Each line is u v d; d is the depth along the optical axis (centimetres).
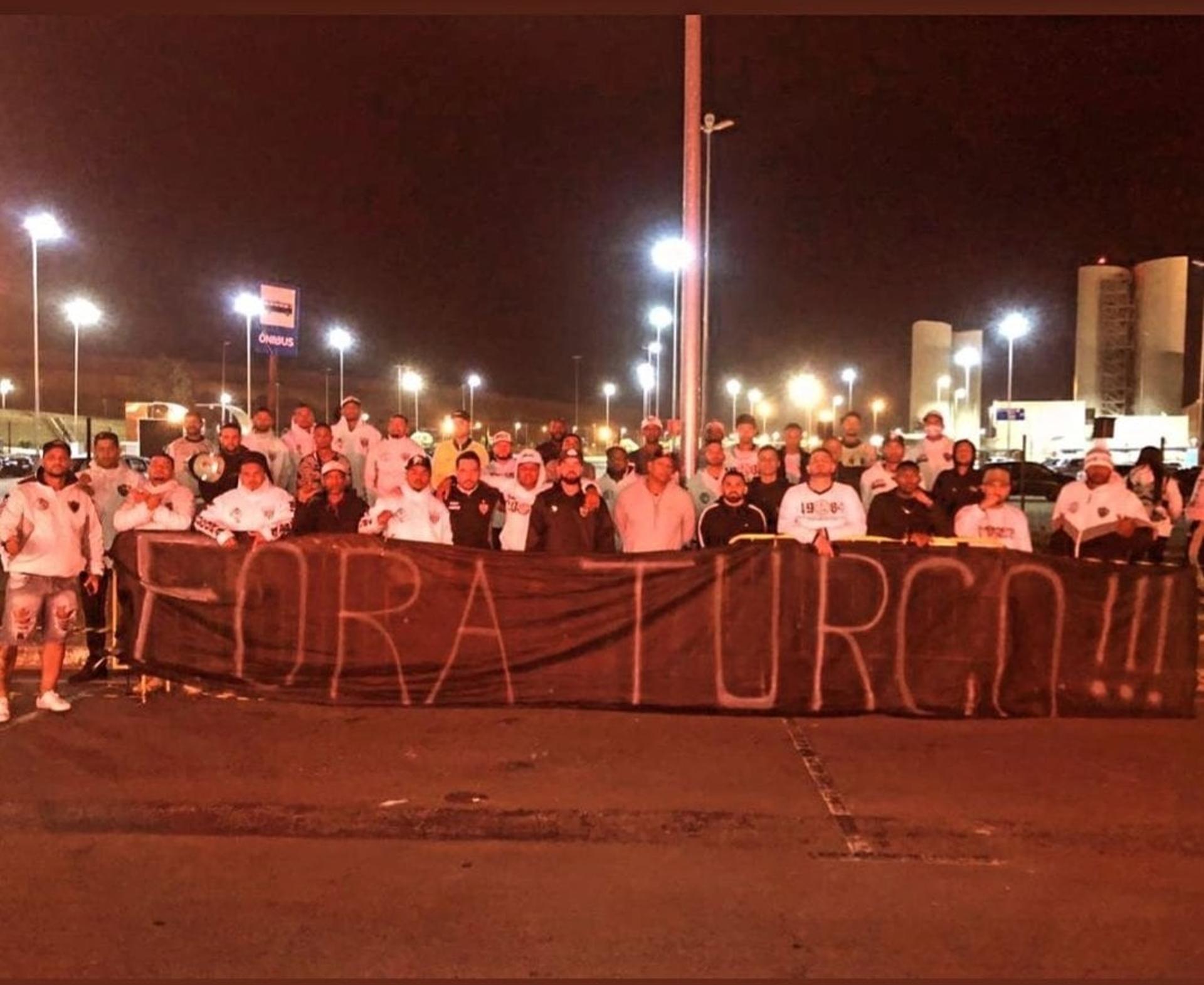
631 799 565
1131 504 881
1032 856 505
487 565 739
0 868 484
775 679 730
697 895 457
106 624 792
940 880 476
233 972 387
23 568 693
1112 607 728
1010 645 726
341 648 745
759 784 590
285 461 1105
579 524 801
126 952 401
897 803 564
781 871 485
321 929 423
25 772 602
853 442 1281
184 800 559
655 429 1164
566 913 438
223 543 747
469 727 698
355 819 543
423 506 788
